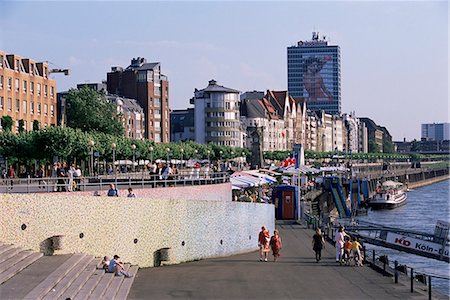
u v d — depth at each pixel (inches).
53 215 1428.4
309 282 1571.1
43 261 1325.0
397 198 7012.8
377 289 1501.0
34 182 2225.6
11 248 1314.0
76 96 6240.2
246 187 3565.5
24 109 4840.1
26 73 4886.8
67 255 1422.2
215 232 1999.3
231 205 2086.6
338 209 5556.1
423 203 7504.9
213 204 1983.3
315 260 1977.1
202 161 5536.4
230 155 6850.4
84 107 6122.1
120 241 1610.5
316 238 1950.1
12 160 3725.4
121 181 2477.9
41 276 1171.9
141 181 2335.1
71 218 1472.7
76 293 1149.7
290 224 3184.1
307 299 1354.6
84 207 1505.9
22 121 4650.6
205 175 2977.4
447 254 2664.9
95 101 6225.4
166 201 1766.7
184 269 1691.7
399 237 2755.9
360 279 1638.8
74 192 1914.4
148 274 1576.0
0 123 4318.4
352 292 1453.0
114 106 6358.3
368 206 6752.0
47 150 3531.0
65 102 6299.2
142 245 1685.5
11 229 1346.0
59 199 1444.4
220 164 6402.6
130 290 1368.1
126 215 1630.2
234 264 1834.4
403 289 1507.1
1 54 4549.7
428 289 1471.5
